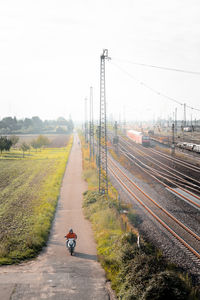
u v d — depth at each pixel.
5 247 16.14
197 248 16.83
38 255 15.89
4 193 35.19
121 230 19.78
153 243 17.56
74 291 10.23
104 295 10.12
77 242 18.44
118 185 36.72
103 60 30.94
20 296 9.49
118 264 13.57
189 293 10.39
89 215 25.12
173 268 13.47
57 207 28.98
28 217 24.16
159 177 40.91
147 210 25.33
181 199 29.03
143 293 10.07
